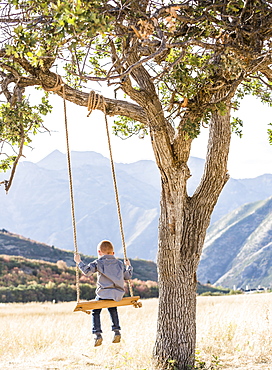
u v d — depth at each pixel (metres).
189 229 9.85
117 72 8.30
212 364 10.00
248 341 11.46
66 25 5.20
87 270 7.28
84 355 10.80
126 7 6.64
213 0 7.26
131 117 9.25
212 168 9.86
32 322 18.34
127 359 10.06
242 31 7.12
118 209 7.75
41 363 10.12
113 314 7.68
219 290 130.00
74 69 10.02
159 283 9.88
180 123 8.77
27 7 6.61
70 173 7.21
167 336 9.65
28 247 149.12
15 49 5.96
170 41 7.47
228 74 8.16
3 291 67.38
